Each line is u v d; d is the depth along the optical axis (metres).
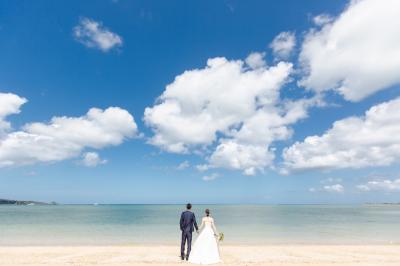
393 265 14.70
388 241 27.42
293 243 25.77
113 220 60.44
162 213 102.88
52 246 23.34
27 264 14.66
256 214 94.81
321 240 28.09
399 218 71.19
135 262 15.42
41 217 73.25
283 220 61.78
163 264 14.77
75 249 20.91
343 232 35.94
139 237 30.19
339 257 17.50
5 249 20.95
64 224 48.62
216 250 15.21
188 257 15.62
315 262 15.47
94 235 32.19
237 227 43.16
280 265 14.59
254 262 15.38
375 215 89.75
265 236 31.50
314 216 81.12
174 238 29.39
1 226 44.59
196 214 92.25
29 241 27.11
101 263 15.02
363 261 15.91
